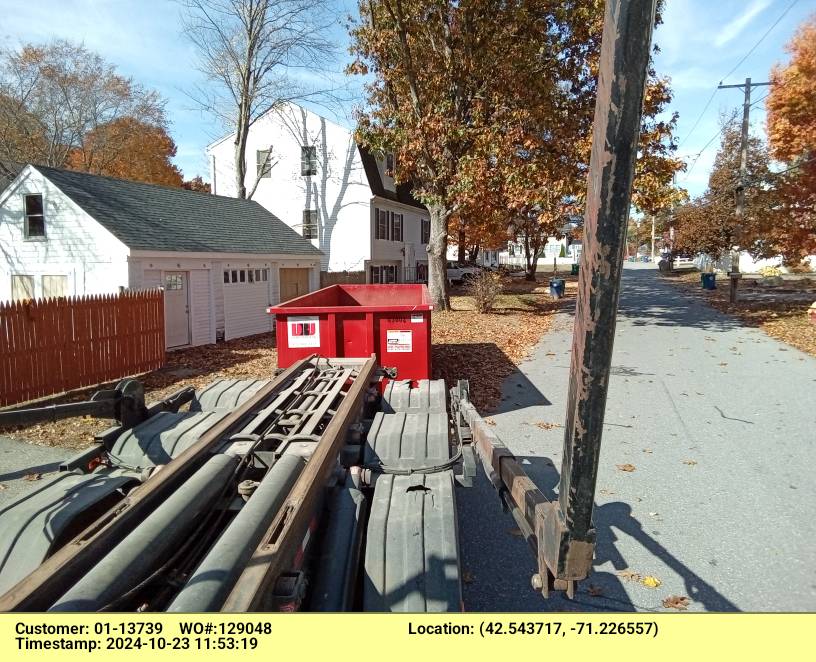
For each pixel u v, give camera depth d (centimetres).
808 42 1672
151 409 420
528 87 1650
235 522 211
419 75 1833
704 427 698
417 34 1800
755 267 4472
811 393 858
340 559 236
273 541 199
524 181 1599
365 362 579
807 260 3678
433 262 1995
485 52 1670
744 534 427
